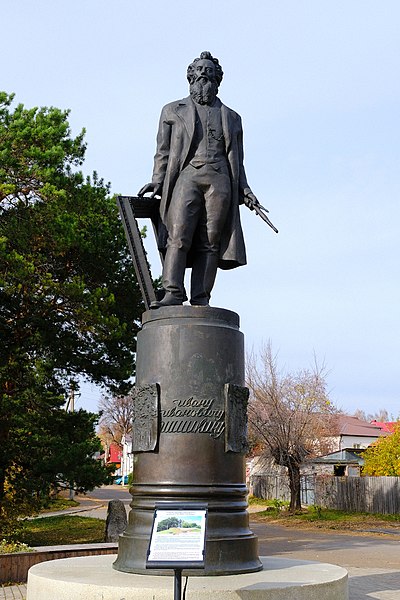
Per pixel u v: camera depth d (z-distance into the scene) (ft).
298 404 116.06
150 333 23.90
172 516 16.79
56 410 61.31
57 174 55.11
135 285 60.85
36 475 56.75
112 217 60.90
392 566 51.80
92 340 60.59
